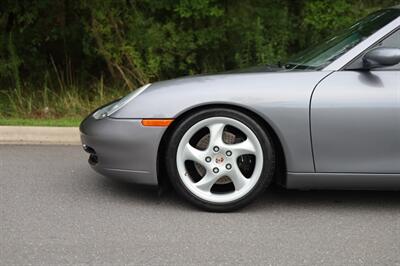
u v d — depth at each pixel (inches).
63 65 372.2
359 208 168.6
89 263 128.5
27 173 204.1
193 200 159.9
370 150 152.5
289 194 180.7
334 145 152.9
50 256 132.3
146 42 340.5
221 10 331.6
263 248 137.9
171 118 154.8
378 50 148.7
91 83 362.9
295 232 148.7
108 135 158.6
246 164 160.2
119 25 342.6
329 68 156.7
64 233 146.4
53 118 307.1
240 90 154.6
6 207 166.6
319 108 151.8
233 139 158.1
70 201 172.2
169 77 362.9
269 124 153.0
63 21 350.9
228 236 145.3
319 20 347.3
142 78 344.5
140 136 156.3
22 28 344.5
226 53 368.8
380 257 133.2
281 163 160.6
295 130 152.8
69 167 212.7
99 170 164.9
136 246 138.3
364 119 151.1
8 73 344.5
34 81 362.6
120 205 168.4
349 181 155.6
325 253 135.3
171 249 136.7
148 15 345.7
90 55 357.1
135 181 159.8
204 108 155.7
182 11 328.5
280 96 153.2
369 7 363.9
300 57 179.8
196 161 157.9
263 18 359.6
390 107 150.4
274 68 173.5
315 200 175.5
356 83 153.1
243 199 158.7
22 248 136.7
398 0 370.0
